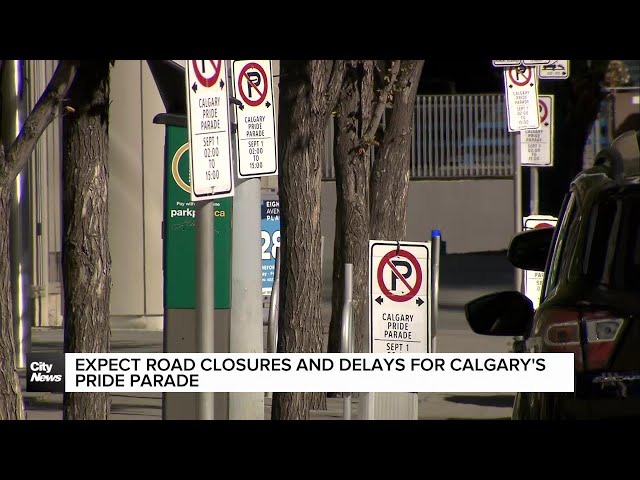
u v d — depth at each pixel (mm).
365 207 46219
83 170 27484
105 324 27906
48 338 64562
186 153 27609
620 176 13406
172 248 27625
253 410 30766
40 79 60812
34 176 67812
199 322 20141
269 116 29078
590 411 12344
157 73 24625
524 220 44250
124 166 69688
